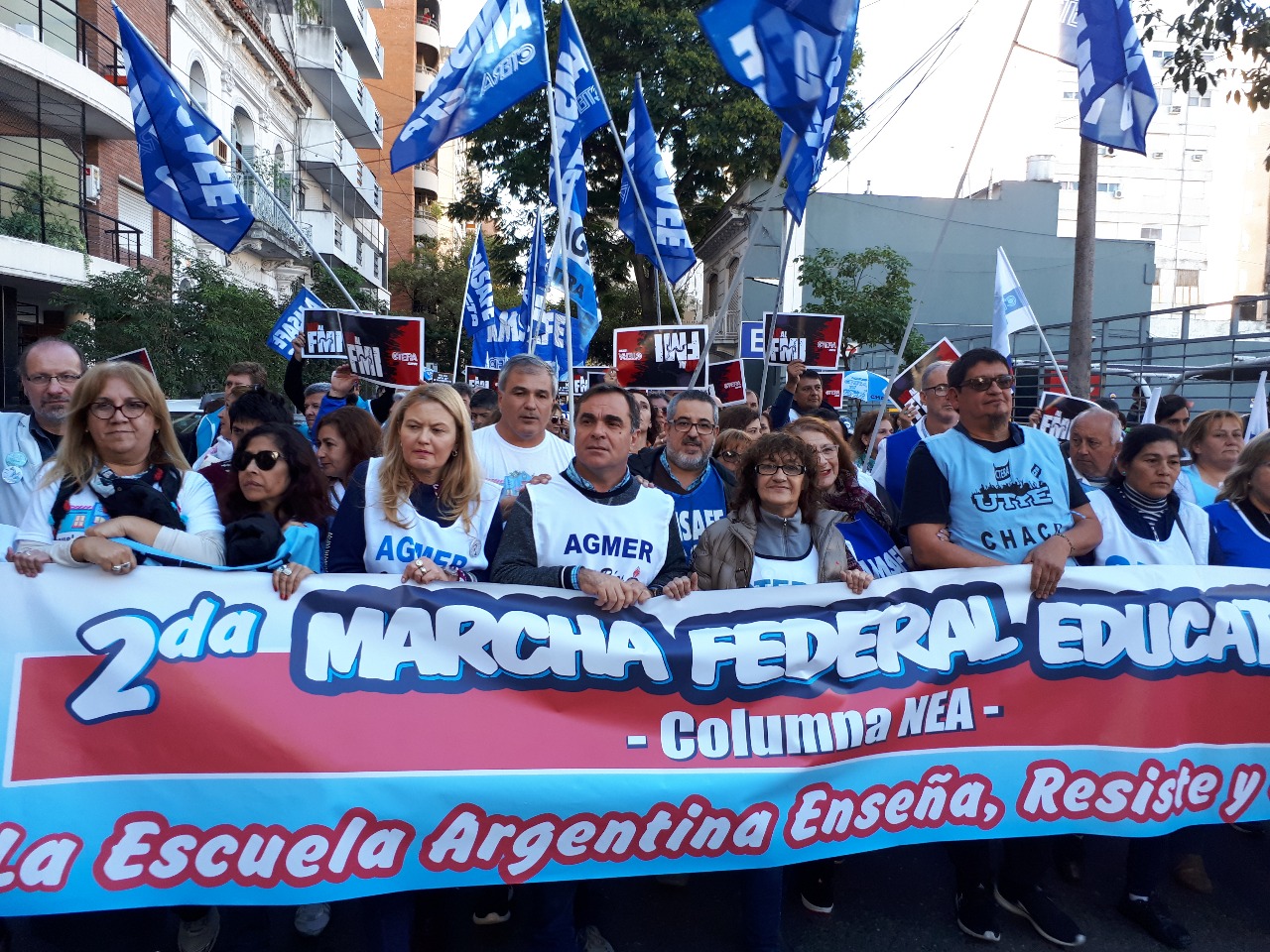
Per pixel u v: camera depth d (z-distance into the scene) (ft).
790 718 10.79
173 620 9.87
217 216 21.35
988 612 11.38
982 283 90.84
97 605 9.77
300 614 10.09
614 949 11.00
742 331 31.30
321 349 27.37
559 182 18.88
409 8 159.84
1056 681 11.44
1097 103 17.35
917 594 11.29
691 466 14.20
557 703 10.43
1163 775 11.49
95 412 10.50
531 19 19.17
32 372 13.16
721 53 14.37
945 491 11.77
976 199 93.20
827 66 14.78
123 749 9.59
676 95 73.20
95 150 54.44
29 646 9.61
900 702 11.06
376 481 11.01
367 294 87.04
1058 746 11.35
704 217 95.81
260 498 11.37
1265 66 27.89
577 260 27.27
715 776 10.50
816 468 11.55
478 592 10.43
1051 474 11.82
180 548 10.23
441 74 19.48
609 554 10.82
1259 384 23.63
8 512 13.24
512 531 10.87
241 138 77.71
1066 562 11.43
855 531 12.75
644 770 10.39
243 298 51.49
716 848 10.45
